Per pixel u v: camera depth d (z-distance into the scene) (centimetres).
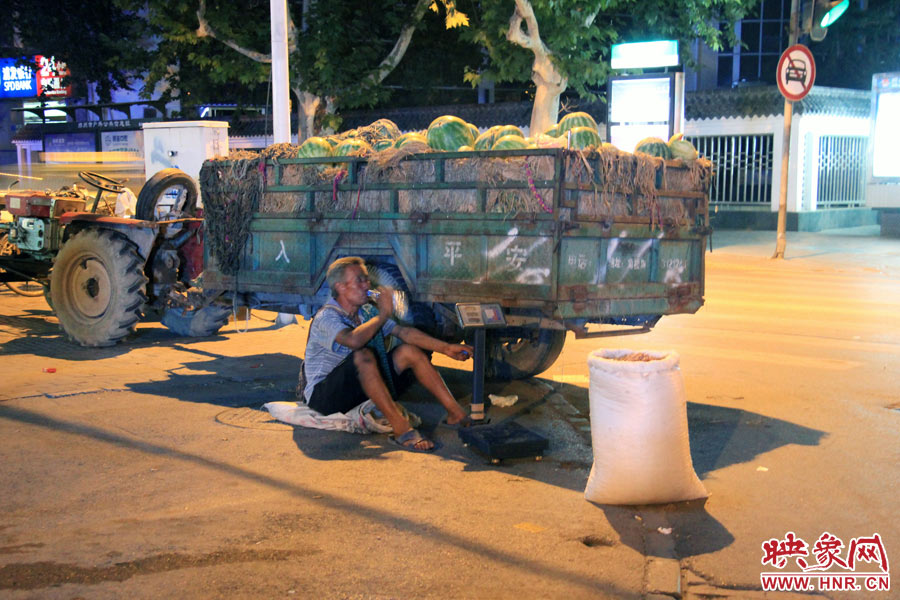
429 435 586
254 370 791
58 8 2780
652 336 949
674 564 383
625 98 1839
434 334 651
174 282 930
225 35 1816
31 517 434
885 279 1468
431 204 597
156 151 1280
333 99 1891
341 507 449
